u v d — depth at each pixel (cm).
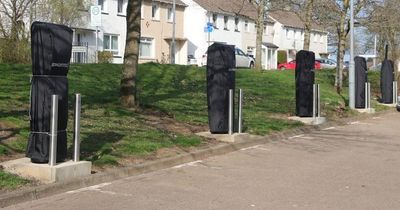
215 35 5431
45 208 666
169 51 5006
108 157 898
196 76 2316
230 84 1195
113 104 1398
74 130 800
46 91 759
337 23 2809
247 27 5988
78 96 796
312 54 1648
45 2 3353
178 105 1559
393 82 2495
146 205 695
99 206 683
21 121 1054
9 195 676
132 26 1366
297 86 1645
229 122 1198
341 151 1196
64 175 764
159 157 973
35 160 769
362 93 2106
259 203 716
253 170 950
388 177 912
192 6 5284
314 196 762
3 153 850
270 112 1706
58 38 759
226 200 730
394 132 1587
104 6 4288
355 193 786
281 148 1212
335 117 1844
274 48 6316
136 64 1398
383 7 2708
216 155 1088
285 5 3138
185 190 784
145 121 1273
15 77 1616
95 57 3391
